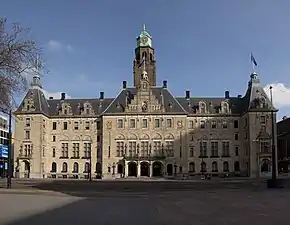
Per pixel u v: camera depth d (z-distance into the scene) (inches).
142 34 5265.8
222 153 4707.2
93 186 2287.2
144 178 4178.2
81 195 1587.1
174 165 4544.8
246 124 4603.8
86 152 4766.2
